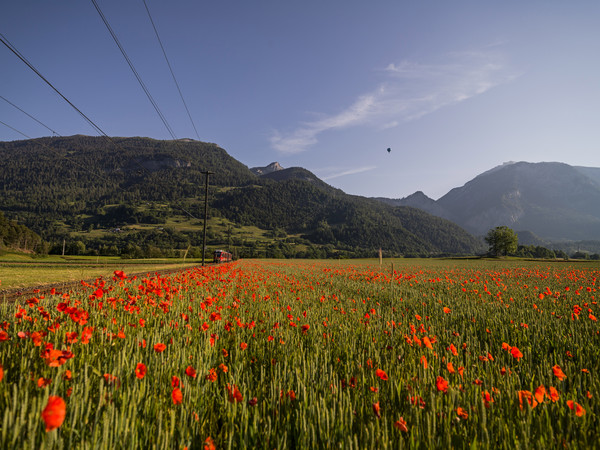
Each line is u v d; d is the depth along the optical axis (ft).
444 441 5.73
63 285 41.01
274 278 50.88
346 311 20.56
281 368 9.66
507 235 339.57
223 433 6.57
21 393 5.98
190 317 15.65
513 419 6.80
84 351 9.20
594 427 6.64
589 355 12.23
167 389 7.28
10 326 11.62
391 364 9.60
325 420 6.23
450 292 33.22
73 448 5.21
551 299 28.07
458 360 10.82
